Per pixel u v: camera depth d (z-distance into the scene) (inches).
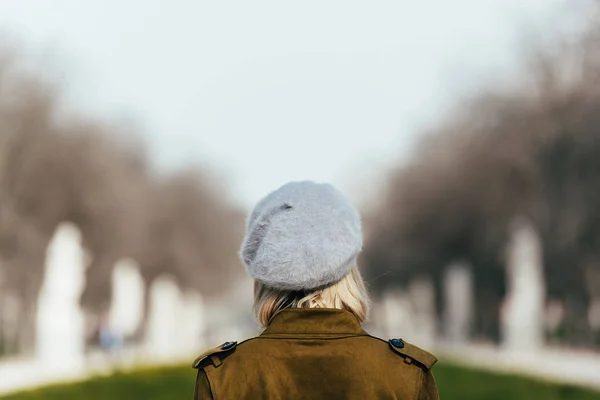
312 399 119.9
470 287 1999.3
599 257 1429.6
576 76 1331.2
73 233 1063.6
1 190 1477.6
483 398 790.5
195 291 2314.2
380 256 2519.7
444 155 2041.1
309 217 124.0
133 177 2001.7
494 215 1704.0
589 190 1314.0
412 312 2568.9
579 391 820.0
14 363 1251.2
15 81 1496.1
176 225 2305.6
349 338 123.3
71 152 1588.3
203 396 121.7
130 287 1625.2
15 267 1573.6
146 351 1648.6
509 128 1555.1
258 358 122.1
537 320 1333.7
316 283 122.9
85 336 1793.8
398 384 120.8
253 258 126.2
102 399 786.2
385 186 2513.5
